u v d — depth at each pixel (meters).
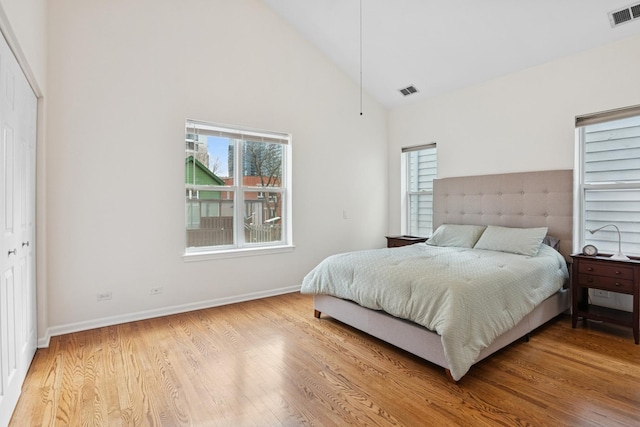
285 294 4.17
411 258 2.98
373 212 5.13
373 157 5.12
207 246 3.74
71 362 2.36
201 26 3.52
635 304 2.69
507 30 3.32
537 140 3.65
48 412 1.80
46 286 2.76
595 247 3.12
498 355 2.49
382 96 5.02
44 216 2.66
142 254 3.24
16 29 1.74
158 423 1.72
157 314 3.32
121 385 2.07
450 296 2.16
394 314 2.46
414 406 1.85
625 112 3.10
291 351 2.55
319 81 4.48
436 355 2.21
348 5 3.62
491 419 1.73
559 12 2.99
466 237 3.82
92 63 2.96
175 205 3.40
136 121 3.18
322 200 4.55
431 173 4.88
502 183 3.88
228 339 2.78
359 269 2.85
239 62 3.79
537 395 1.96
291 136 4.24
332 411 1.81
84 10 2.92
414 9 3.39
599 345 2.66
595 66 3.23
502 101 3.94
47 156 2.78
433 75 4.25
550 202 3.51
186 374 2.20
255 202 4.09
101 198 3.03
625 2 2.75
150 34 3.24
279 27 4.09
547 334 2.90
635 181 3.15
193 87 3.48
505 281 2.46
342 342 2.73
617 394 1.96
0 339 1.60
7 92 1.76
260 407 1.85
